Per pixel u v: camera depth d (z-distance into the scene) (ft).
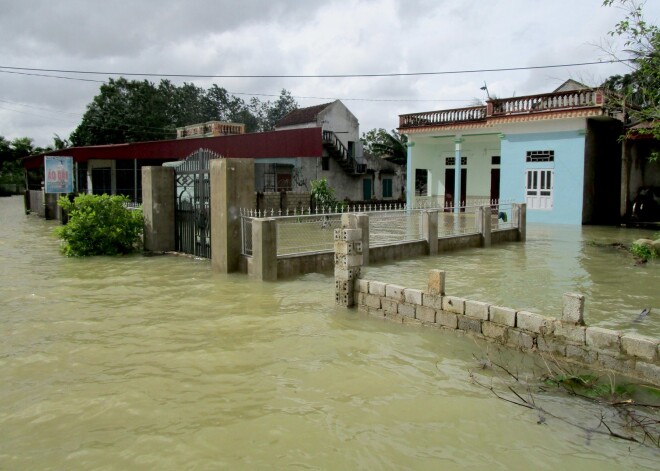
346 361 18.79
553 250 48.57
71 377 17.33
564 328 17.85
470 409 14.98
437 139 92.79
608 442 13.20
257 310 25.76
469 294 29.43
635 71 45.91
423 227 45.60
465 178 94.27
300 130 69.51
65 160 75.61
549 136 73.10
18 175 205.67
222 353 19.61
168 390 16.28
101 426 13.97
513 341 19.31
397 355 19.38
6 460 12.31
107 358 19.10
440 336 21.39
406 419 14.39
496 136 85.97
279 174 97.35
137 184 95.45
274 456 12.50
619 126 72.54
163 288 30.83
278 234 34.99
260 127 224.94
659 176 74.49
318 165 102.94
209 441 13.17
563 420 14.34
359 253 25.73
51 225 77.51
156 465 12.10
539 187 74.59
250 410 14.92
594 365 17.10
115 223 44.06
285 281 32.81
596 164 73.92
